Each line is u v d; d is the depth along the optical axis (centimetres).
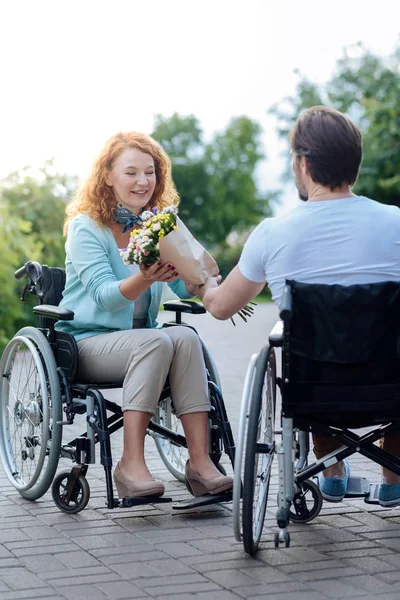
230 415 848
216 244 6319
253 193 6431
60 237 1620
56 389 514
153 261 478
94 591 378
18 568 409
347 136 426
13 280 1434
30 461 589
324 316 405
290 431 423
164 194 573
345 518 489
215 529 473
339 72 3766
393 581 387
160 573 401
